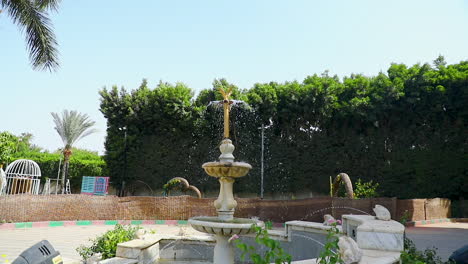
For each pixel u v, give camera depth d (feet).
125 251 18.06
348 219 22.22
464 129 64.44
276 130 79.87
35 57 40.63
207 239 22.79
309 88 75.15
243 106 75.61
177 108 78.02
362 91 73.67
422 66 69.41
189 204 49.52
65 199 45.29
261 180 74.08
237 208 48.08
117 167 80.79
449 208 60.80
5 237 32.86
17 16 39.42
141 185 79.92
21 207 41.83
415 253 16.33
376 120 70.64
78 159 84.94
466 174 62.34
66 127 76.74
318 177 72.33
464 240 35.14
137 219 48.39
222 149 18.16
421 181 64.95
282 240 26.17
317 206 46.65
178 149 79.66
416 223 51.01
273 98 78.18
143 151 80.64
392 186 67.15
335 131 74.08
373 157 70.03
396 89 68.80
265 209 48.24
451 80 65.77
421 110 68.18
